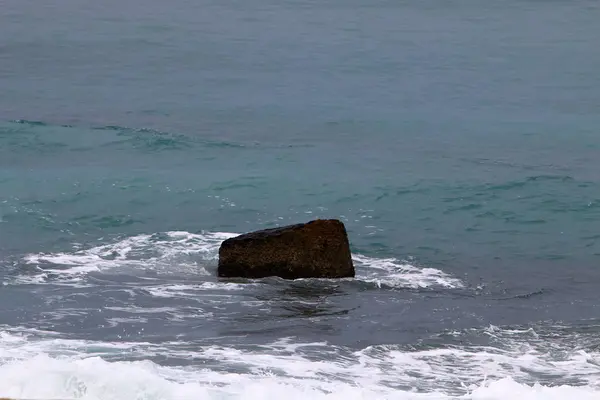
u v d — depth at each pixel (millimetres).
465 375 28031
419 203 54375
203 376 26219
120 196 53250
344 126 80812
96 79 96688
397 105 89000
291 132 78188
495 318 34969
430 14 121812
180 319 33031
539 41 112000
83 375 23906
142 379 24109
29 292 35719
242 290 36875
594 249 47031
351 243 46375
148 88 93625
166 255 42156
